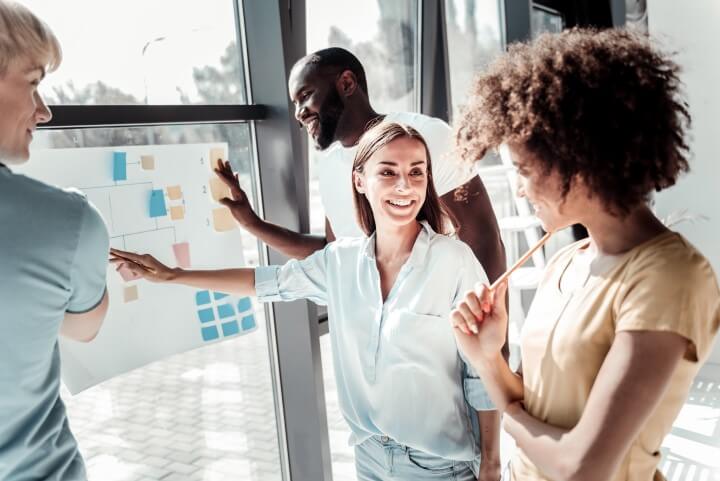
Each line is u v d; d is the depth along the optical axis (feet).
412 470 4.77
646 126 2.74
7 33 3.20
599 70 2.77
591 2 13.56
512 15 11.23
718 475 8.85
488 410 4.67
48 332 3.45
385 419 4.74
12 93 3.29
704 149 12.51
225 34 6.84
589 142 2.74
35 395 3.48
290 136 6.86
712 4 12.12
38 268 3.31
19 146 3.41
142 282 5.60
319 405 7.45
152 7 6.16
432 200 4.93
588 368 3.06
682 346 2.72
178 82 6.45
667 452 9.57
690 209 12.71
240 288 5.43
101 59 5.78
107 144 5.70
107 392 6.18
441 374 4.66
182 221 5.95
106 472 6.23
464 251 4.76
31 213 3.31
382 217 4.69
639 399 2.72
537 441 3.18
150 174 5.70
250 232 6.40
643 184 2.81
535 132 2.84
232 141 6.94
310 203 7.63
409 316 4.58
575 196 2.96
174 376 6.74
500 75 3.08
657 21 12.77
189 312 5.96
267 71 6.85
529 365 3.44
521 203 11.98
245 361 7.41
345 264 4.97
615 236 3.04
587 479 2.82
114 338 5.38
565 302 3.24
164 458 6.71
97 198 5.31
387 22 8.82
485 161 11.38
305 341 7.29
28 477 3.51
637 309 2.78
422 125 6.30
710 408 10.99
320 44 7.90
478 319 3.64
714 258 12.63
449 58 10.16
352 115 6.39
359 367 4.86
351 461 8.60
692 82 12.40
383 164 4.63
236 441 7.41
